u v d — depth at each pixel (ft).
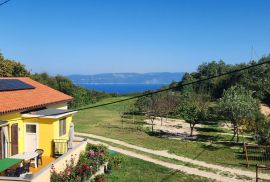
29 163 57.77
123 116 179.42
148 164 85.05
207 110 134.62
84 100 219.41
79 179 60.54
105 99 256.73
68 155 65.41
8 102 66.28
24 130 70.49
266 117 111.65
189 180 73.05
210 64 319.47
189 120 124.88
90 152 72.84
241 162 88.94
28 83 90.07
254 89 205.16
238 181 72.95
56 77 214.07
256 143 112.37
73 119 165.58
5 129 63.16
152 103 157.38
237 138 117.39
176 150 101.91
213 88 250.57
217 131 140.77
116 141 112.06
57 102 84.64
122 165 83.20
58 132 73.20
